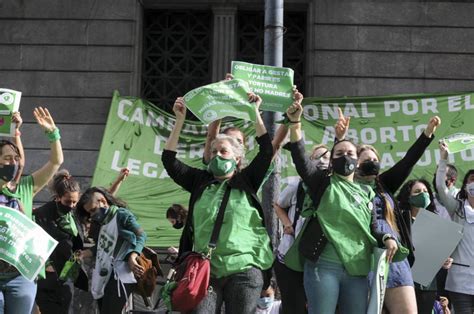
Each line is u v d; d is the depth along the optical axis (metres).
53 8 16.06
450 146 9.26
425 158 14.30
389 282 7.11
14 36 16.02
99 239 8.78
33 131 15.70
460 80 15.73
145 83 16.22
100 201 8.85
